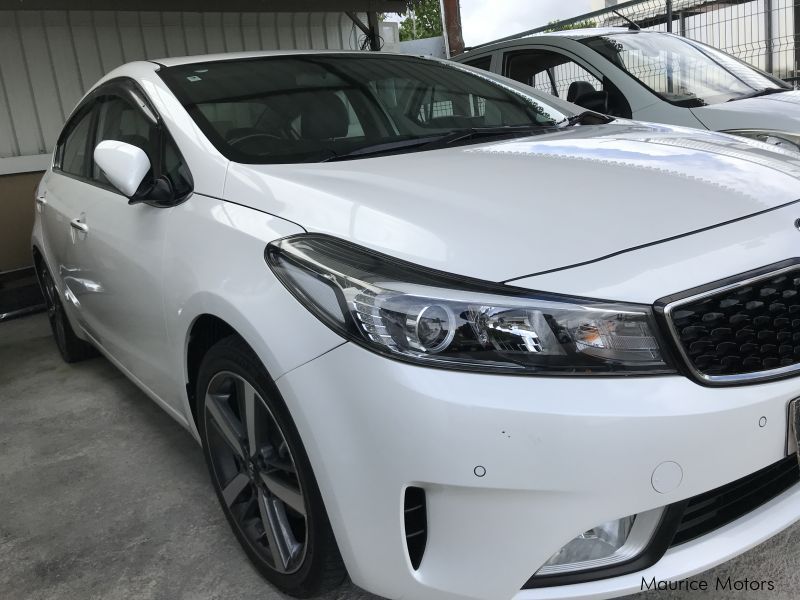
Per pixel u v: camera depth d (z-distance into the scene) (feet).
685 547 5.21
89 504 8.63
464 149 7.49
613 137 7.74
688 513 5.15
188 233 6.81
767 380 5.03
